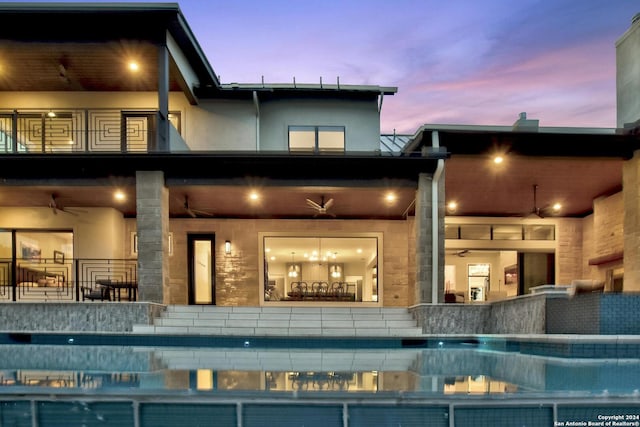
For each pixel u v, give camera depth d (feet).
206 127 43.11
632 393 13.26
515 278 53.47
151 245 33.45
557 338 22.22
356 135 44.27
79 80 40.96
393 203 42.73
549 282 52.70
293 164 35.04
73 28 34.55
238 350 28.43
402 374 18.42
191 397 13.25
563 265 51.85
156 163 33.94
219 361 22.82
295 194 39.19
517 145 35.04
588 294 22.24
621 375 17.02
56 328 30.76
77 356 24.97
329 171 35.60
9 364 21.56
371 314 34.73
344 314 34.40
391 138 52.70
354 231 49.39
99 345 30.32
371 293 48.93
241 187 35.63
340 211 46.62
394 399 12.94
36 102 42.83
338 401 13.01
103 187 34.86
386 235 49.49
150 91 43.14
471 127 34.14
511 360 22.31
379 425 12.89
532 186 43.29
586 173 39.65
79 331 30.76
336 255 49.26
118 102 43.11
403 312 35.27
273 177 35.47
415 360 23.38
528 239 52.49
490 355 25.02
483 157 35.40
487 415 12.83
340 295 48.73
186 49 38.19
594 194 46.11
